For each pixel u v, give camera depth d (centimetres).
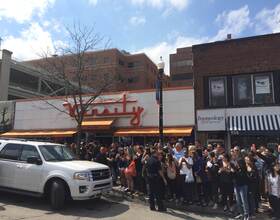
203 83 1866
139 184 1220
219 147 1152
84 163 1077
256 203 1012
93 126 2077
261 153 1105
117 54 7362
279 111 1677
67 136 2180
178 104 1934
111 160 1391
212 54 1867
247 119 1716
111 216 955
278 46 1731
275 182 958
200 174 1078
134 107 2047
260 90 1745
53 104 2364
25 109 2494
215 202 1062
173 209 1085
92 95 2172
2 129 2552
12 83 4684
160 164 1060
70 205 1079
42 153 1079
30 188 1056
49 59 2770
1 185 1112
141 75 7944
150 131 1936
